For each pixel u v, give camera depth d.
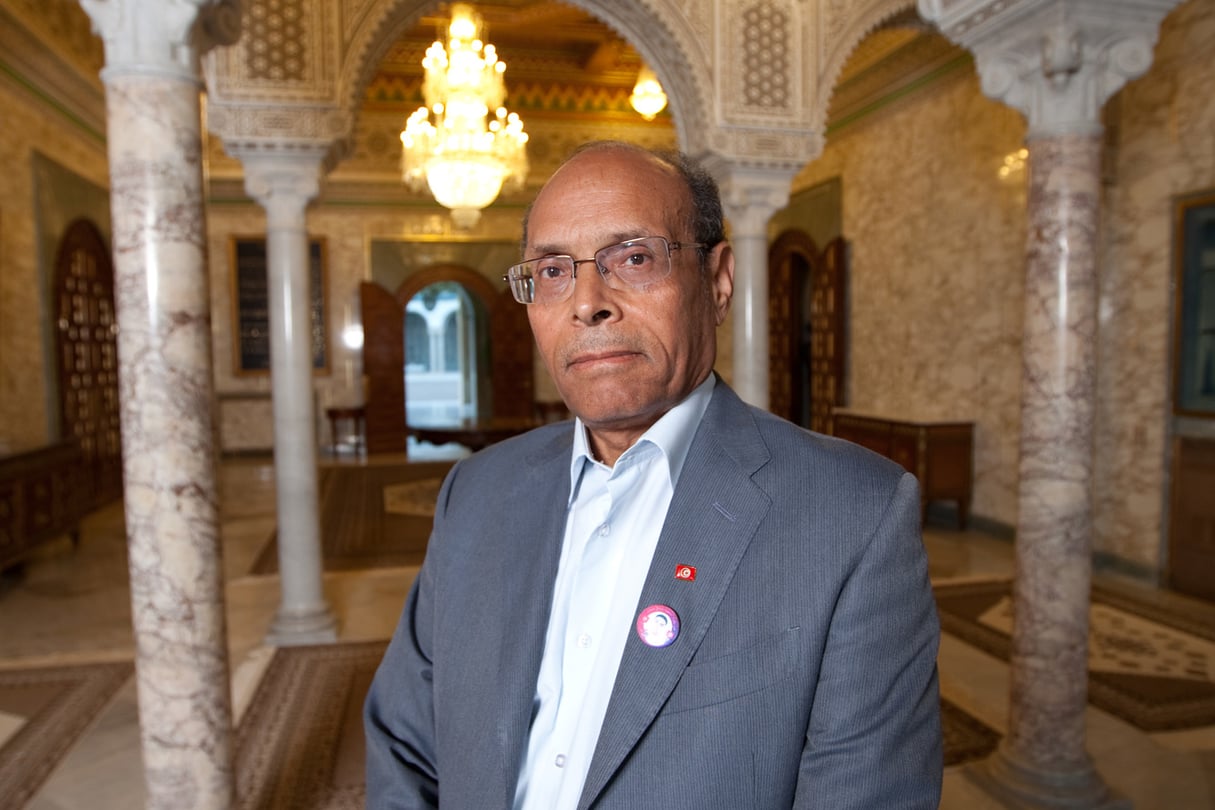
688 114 5.39
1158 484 6.00
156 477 2.63
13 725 4.04
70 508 7.47
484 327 15.12
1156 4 2.98
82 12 8.44
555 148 12.40
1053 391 3.14
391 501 9.38
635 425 1.25
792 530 1.10
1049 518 3.16
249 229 12.71
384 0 4.97
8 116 7.37
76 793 3.41
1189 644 4.94
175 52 2.62
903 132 8.48
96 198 9.41
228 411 12.86
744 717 1.04
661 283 1.18
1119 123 6.21
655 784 1.04
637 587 1.17
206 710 2.69
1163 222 5.90
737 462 1.18
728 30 5.12
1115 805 3.17
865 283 9.24
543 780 1.16
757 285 5.41
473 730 1.20
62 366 8.36
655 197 1.19
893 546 1.08
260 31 4.84
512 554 1.28
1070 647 3.18
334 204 12.82
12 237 7.43
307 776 3.52
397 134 12.73
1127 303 6.21
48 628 5.48
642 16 5.14
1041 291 3.16
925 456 7.55
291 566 5.17
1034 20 3.03
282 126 4.89
